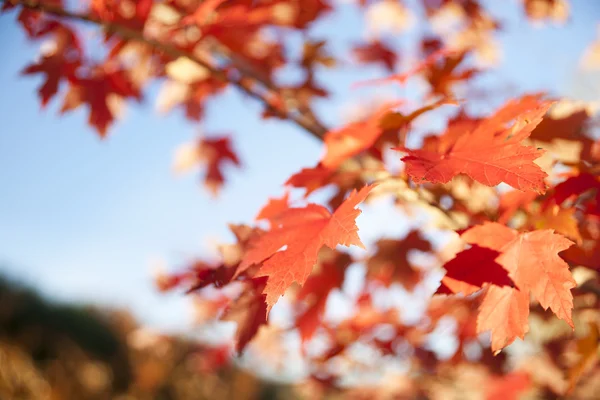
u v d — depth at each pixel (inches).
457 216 24.6
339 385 43.4
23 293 117.0
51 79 31.8
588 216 24.1
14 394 76.5
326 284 28.6
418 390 45.9
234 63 31.7
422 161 21.8
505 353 35.0
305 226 22.7
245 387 114.9
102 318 132.6
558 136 24.1
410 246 30.5
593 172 23.3
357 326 35.6
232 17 29.4
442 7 42.4
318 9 31.0
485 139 22.2
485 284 22.3
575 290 25.4
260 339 44.8
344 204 22.5
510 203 23.9
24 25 30.9
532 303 28.3
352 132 24.2
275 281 22.0
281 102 32.2
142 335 68.5
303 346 29.4
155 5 30.0
